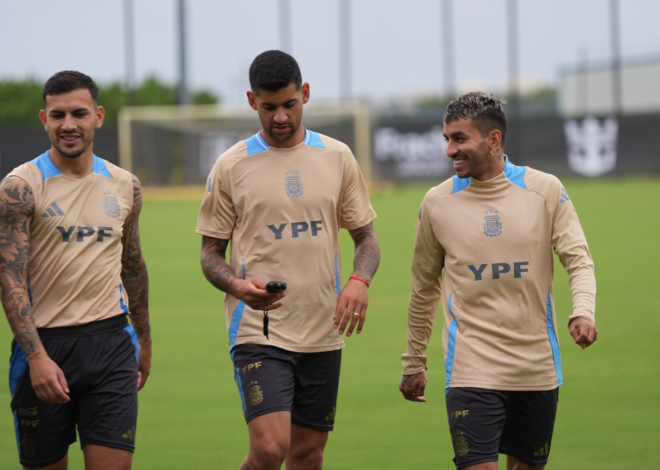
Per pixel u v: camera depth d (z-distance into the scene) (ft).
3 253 20.70
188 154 188.03
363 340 47.01
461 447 20.83
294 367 23.29
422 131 200.23
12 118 229.45
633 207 129.70
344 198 24.52
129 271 23.57
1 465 28.25
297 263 23.26
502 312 21.16
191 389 37.55
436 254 22.45
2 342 47.93
